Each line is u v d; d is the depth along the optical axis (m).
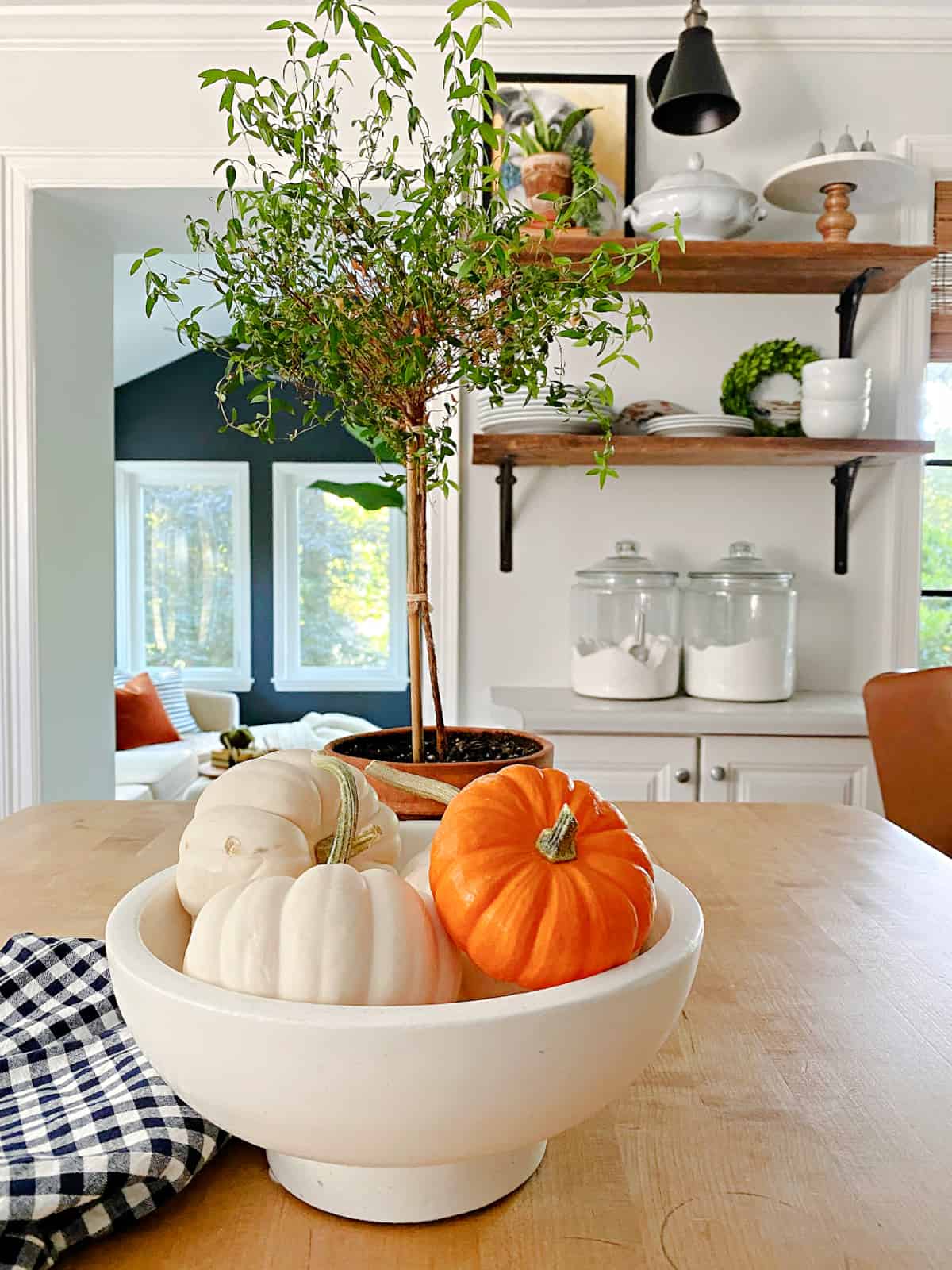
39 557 2.54
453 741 1.11
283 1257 0.45
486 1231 0.47
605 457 1.01
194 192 2.51
